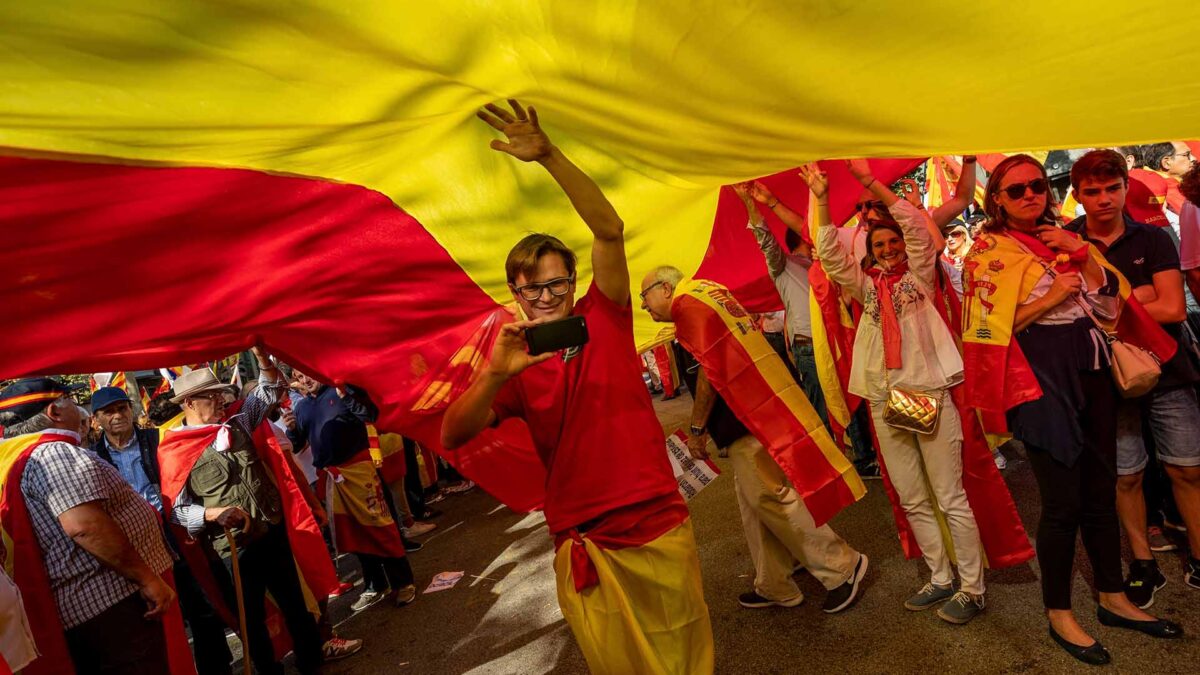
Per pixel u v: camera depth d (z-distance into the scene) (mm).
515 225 2623
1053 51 914
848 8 843
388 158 1947
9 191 1385
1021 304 2518
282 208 1965
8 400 2650
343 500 4578
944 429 2805
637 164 2291
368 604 4867
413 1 947
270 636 3746
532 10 987
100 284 1860
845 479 2996
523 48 1149
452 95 1407
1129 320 2531
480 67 1233
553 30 1061
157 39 958
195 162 1498
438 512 7035
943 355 2818
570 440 1913
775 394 2986
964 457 2871
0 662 2111
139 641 2611
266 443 3850
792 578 3629
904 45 938
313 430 4609
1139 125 1229
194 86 1126
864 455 4930
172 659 2848
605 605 1885
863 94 1145
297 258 2232
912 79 1059
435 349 2951
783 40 966
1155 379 2371
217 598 3480
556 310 1849
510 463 2945
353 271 2445
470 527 6273
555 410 1929
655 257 3328
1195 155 3762
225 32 974
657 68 1160
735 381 2973
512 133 1652
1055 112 1162
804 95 1183
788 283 4746
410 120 1557
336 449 4531
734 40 990
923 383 2814
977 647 2648
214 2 889
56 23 875
